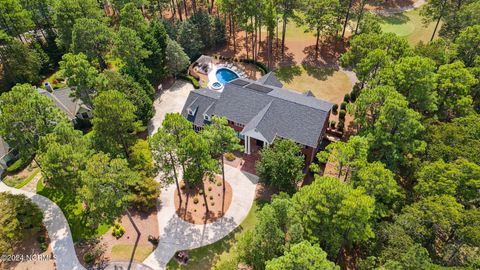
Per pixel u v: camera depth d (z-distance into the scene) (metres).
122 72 69.56
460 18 73.50
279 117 57.72
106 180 40.75
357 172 43.62
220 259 46.38
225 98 61.97
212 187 56.25
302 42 92.88
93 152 49.69
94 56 74.94
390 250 37.06
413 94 54.47
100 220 43.31
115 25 99.00
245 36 95.94
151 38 72.94
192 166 45.91
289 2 79.25
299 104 57.47
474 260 37.56
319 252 32.22
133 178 44.53
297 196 41.16
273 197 45.69
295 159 50.34
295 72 82.12
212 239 48.81
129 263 46.09
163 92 76.69
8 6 75.94
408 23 99.00
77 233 49.91
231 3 80.00
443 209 37.19
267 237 37.28
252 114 59.19
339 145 45.91
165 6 102.06
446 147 45.62
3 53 74.88
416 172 46.47
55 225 51.12
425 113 59.81
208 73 82.06
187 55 83.19
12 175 59.75
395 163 49.16
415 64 53.66
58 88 76.12
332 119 67.75
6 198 48.12
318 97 74.31
